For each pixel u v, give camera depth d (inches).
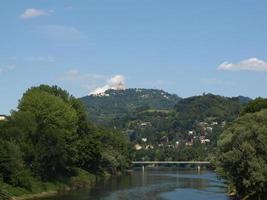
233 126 4205.2
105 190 5482.3
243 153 3654.0
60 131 5428.2
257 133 3715.6
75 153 6161.4
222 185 6427.2
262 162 3619.6
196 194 5093.5
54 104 5743.1
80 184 5935.0
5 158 4370.1
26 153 4928.6
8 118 5221.5
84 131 7057.1
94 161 7559.1
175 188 5895.7
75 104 6934.1
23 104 5659.5
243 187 3885.3
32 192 4648.1
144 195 4968.0
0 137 4702.3
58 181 5506.9
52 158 5319.9
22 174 4542.3
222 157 3735.2
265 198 3742.6
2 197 4047.7
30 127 5132.9
